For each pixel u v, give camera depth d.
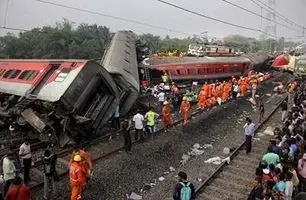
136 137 17.28
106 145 16.67
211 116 22.66
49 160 11.23
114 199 11.82
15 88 18.47
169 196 12.12
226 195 12.17
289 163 10.60
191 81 33.03
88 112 17.09
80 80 16.06
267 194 9.20
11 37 70.12
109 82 17.58
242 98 29.06
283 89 34.19
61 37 71.81
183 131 19.23
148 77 30.09
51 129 15.63
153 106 24.59
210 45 39.47
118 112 19.00
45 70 17.91
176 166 14.94
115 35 28.30
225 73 36.06
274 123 21.42
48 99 15.70
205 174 13.88
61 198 11.52
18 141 16.28
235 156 15.84
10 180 11.04
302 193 4.88
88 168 11.21
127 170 13.93
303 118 16.11
